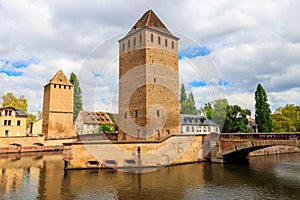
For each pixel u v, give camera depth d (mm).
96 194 17859
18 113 58125
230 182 21828
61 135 59219
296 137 26156
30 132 66000
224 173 25969
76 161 27078
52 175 24688
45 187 19891
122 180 22312
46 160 37219
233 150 32250
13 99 68312
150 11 36750
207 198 17109
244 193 18328
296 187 20156
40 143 52375
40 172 26531
